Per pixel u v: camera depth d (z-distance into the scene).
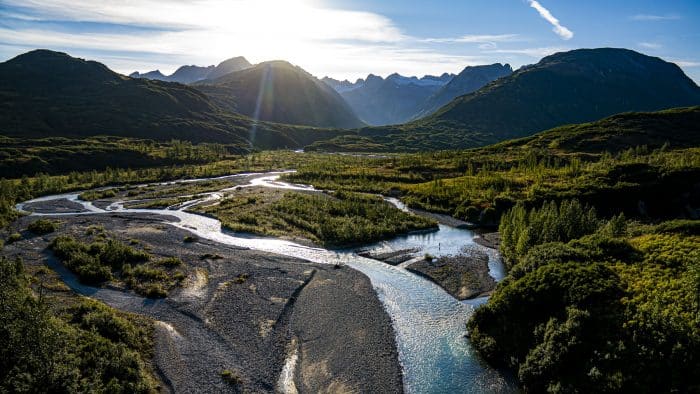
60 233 75.12
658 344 29.25
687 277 34.88
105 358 31.27
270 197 112.44
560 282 38.06
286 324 42.84
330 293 50.59
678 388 26.77
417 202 104.69
